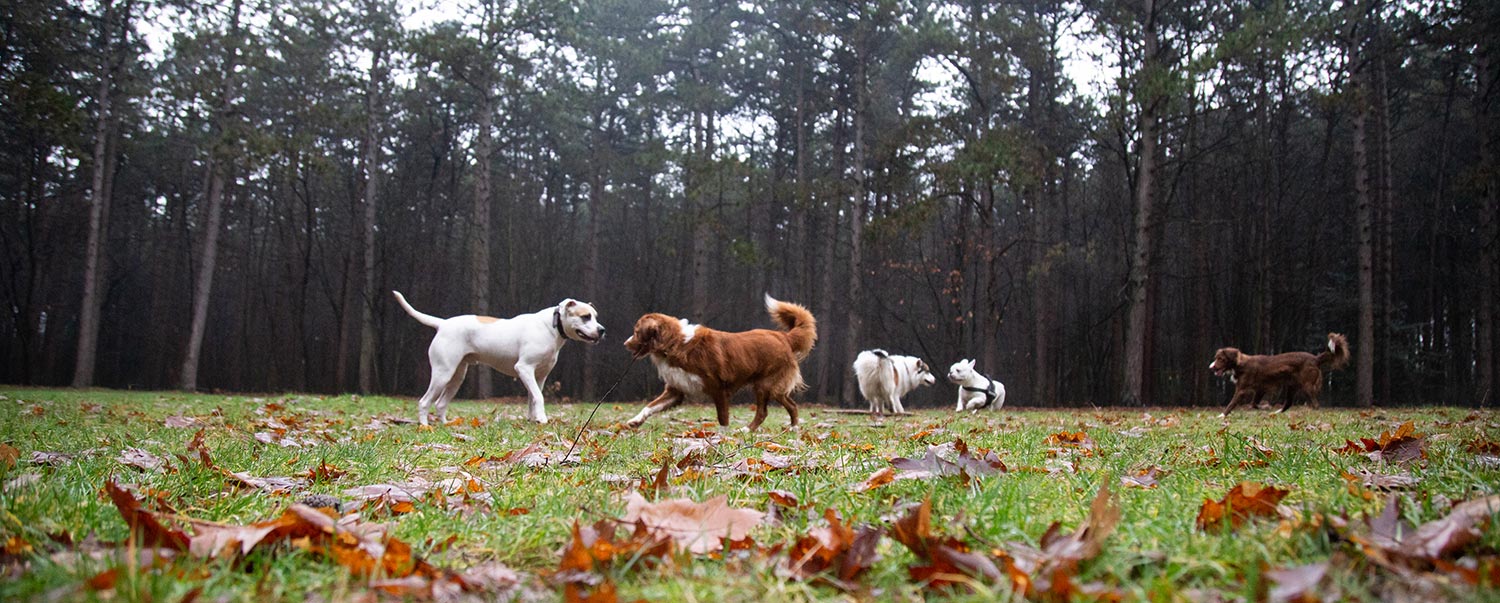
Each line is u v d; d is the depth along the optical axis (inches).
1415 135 1315.2
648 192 1610.5
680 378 338.0
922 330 1598.2
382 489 141.5
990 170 997.2
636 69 1300.4
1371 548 78.2
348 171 1483.8
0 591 70.1
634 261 1617.9
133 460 171.9
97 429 272.4
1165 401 1368.1
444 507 122.4
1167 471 156.1
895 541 91.0
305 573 80.6
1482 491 112.6
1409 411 556.7
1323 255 1261.1
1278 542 86.0
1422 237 1300.4
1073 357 1456.7
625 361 1539.1
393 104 1469.0
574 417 446.6
